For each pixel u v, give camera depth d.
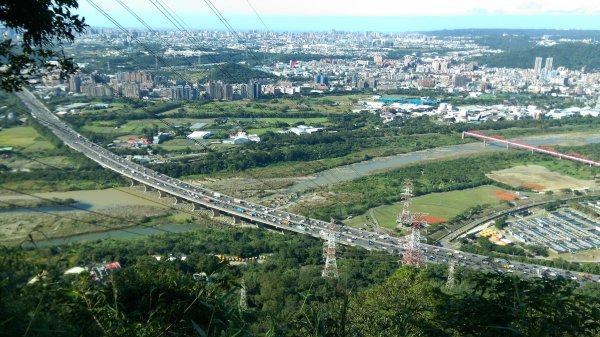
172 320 7.66
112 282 7.75
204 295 8.20
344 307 7.96
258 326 8.02
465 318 6.71
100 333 6.71
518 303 6.42
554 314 6.28
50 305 6.55
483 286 6.88
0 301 5.97
